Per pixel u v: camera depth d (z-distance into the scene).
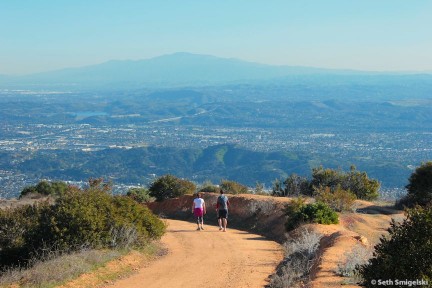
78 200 16.67
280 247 19.19
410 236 8.19
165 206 34.12
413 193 28.75
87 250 15.17
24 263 15.51
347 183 34.97
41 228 15.95
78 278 13.08
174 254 17.59
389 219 24.28
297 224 21.09
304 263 13.75
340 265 11.53
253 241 20.80
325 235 17.31
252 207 26.78
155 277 14.05
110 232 16.36
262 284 13.18
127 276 14.15
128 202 18.23
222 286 12.98
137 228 17.38
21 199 37.81
